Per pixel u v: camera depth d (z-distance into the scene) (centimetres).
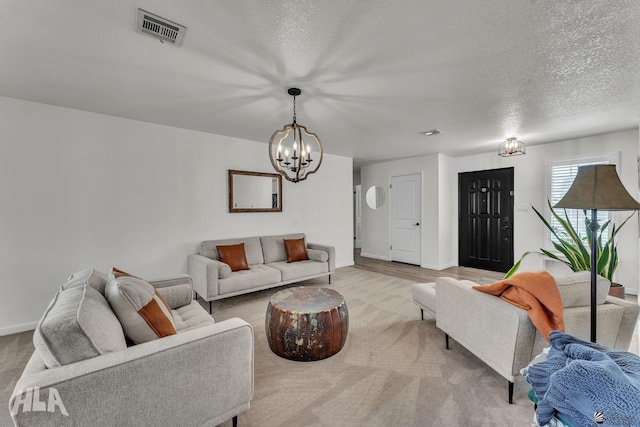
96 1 137
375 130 364
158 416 117
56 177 283
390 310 321
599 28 157
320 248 445
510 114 300
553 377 92
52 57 189
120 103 274
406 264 579
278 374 198
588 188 163
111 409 106
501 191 497
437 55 185
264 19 150
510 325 160
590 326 166
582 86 231
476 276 474
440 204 527
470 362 212
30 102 269
